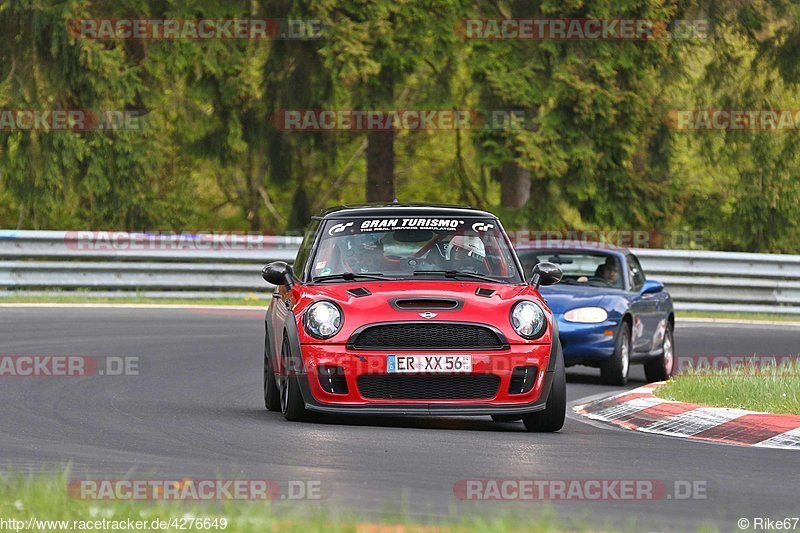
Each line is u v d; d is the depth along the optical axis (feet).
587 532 75.66
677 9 386.11
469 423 133.28
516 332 123.44
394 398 122.52
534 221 386.73
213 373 174.50
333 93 378.12
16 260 286.05
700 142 435.94
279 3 369.30
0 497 80.89
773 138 428.97
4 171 377.91
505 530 72.54
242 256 299.58
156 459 102.47
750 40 402.93
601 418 142.61
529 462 104.27
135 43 393.29
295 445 110.83
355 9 361.71
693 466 104.22
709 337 251.80
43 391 149.69
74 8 365.20
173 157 513.86
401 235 135.85
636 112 376.89
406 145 564.30
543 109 380.99
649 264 312.71
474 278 132.05
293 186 456.04
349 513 78.33
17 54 375.66
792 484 96.12
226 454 105.40
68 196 387.14
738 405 138.72
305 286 130.93
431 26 362.12
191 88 401.08
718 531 77.15
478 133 371.76
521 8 376.48
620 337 179.32
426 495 88.07
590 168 376.89
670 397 147.23
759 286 319.27
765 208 445.78
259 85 394.52
